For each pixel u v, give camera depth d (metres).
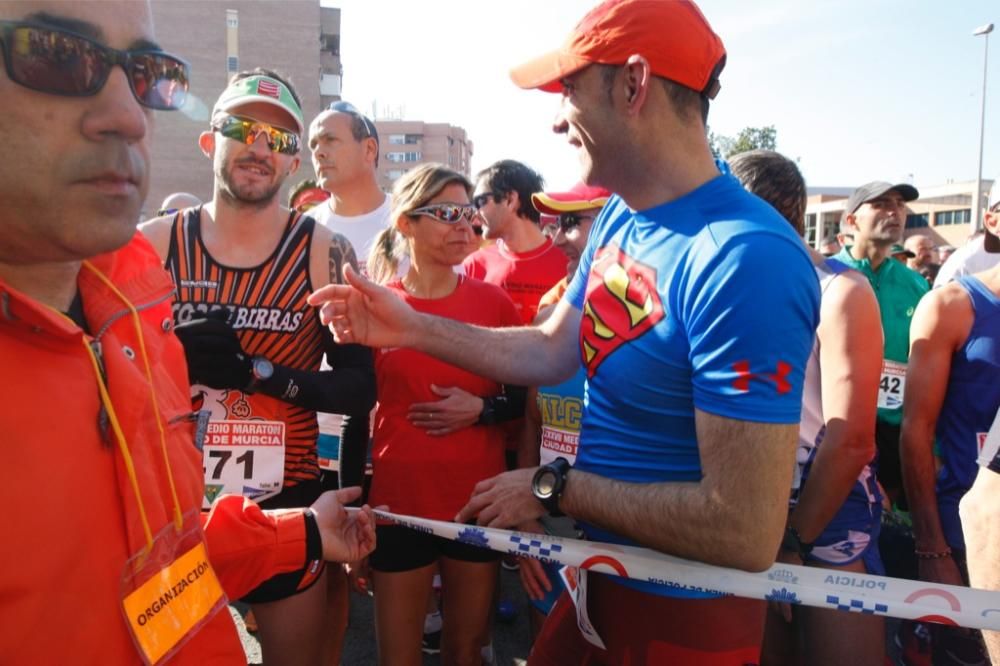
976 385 2.26
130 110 0.89
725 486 1.23
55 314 0.89
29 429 0.85
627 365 1.46
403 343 1.90
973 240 4.43
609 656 1.67
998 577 1.67
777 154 2.27
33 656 0.84
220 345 1.94
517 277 4.19
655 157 1.39
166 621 1.04
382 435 2.61
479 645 2.59
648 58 1.32
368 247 4.15
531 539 1.66
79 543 0.89
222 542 1.43
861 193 4.33
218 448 2.14
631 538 1.42
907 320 4.17
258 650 3.20
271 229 2.20
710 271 1.27
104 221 0.89
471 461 2.56
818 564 2.37
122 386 1.00
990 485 1.70
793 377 1.23
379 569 2.50
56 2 0.83
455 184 2.65
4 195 0.83
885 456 3.48
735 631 1.55
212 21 52.53
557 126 1.52
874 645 2.27
